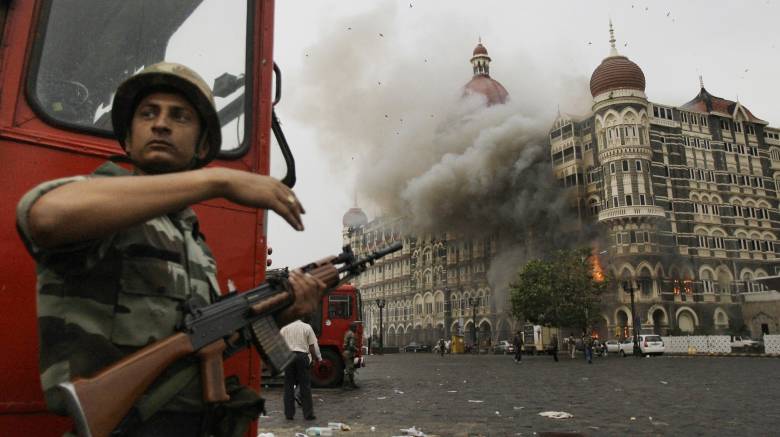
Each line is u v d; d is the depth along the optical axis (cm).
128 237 155
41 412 205
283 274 190
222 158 277
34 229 128
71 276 147
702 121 7356
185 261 173
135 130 166
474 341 7644
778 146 7794
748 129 7644
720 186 7169
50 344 146
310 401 928
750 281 6862
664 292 6344
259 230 282
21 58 228
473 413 975
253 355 264
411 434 720
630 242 6481
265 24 310
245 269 274
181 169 168
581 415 932
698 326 6353
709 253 6769
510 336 7750
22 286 210
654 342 4372
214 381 157
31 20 233
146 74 163
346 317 1595
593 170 7300
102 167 163
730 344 4388
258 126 295
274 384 1695
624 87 6900
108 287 150
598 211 7112
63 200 126
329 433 744
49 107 231
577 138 7569
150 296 156
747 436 715
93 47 247
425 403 1147
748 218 7181
